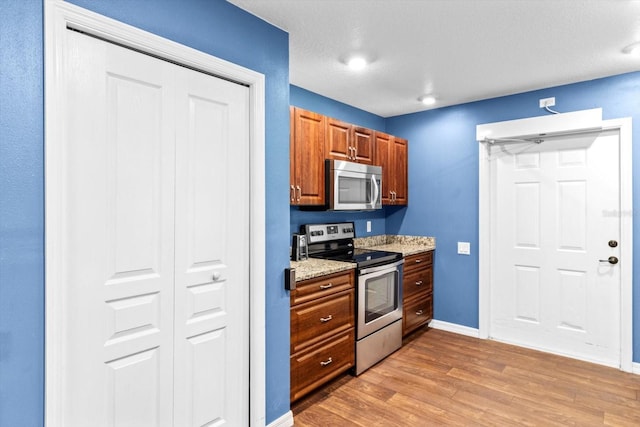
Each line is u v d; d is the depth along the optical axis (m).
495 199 3.45
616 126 2.79
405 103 3.58
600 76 2.82
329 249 3.27
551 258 3.17
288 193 2.12
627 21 1.98
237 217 1.86
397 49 2.35
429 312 3.74
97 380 1.39
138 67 1.49
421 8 1.87
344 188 2.92
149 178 1.53
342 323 2.60
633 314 2.76
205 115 1.72
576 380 2.63
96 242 1.38
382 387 2.55
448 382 2.62
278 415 2.05
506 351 3.18
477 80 2.92
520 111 3.23
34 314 1.21
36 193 1.21
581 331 3.03
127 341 1.47
